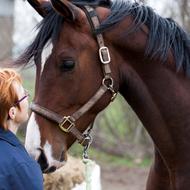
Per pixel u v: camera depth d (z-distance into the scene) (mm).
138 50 3090
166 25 3152
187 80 3152
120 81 3123
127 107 9945
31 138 2994
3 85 2672
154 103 3127
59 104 3014
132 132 10070
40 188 2590
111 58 3064
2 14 8758
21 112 2750
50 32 3027
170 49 3127
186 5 8109
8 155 2605
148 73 3109
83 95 3035
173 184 3162
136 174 8688
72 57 2998
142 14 3141
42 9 3141
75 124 3049
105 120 9914
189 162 3100
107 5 3211
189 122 3117
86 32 3043
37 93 3037
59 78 3006
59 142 3033
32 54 3051
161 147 3162
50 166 2992
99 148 9938
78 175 4363
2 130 2672
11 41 8555
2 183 2549
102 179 8312
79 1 3133
